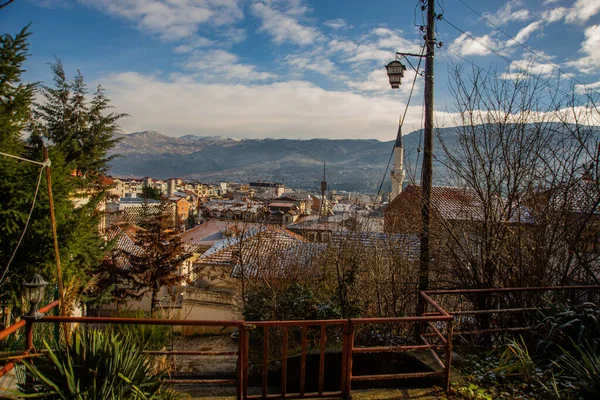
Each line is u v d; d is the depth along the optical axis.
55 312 6.10
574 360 4.49
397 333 7.66
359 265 9.55
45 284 4.12
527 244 6.87
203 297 17.23
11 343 5.72
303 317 7.90
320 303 8.24
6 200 9.05
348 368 4.26
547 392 4.39
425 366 5.24
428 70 7.99
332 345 6.93
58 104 18.77
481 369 5.09
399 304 9.45
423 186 7.89
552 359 5.12
